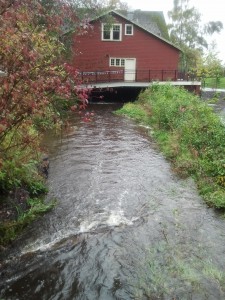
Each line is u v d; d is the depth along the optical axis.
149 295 5.09
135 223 7.15
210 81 40.25
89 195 8.39
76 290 5.18
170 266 5.74
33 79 4.97
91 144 12.98
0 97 4.78
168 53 28.33
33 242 6.36
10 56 4.64
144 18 41.81
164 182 9.44
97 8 23.73
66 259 5.89
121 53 28.02
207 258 5.97
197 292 5.15
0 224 6.49
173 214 7.57
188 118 13.95
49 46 5.54
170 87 21.64
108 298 5.04
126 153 12.01
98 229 6.88
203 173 9.59
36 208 7.32
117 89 26.03
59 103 9.32
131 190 8.81
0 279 5.36
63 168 10.16
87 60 27.58
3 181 7.11
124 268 5.69
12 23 4.81
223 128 11.82
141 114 18.91
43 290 5.17
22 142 6.46
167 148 12.10
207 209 7.86
